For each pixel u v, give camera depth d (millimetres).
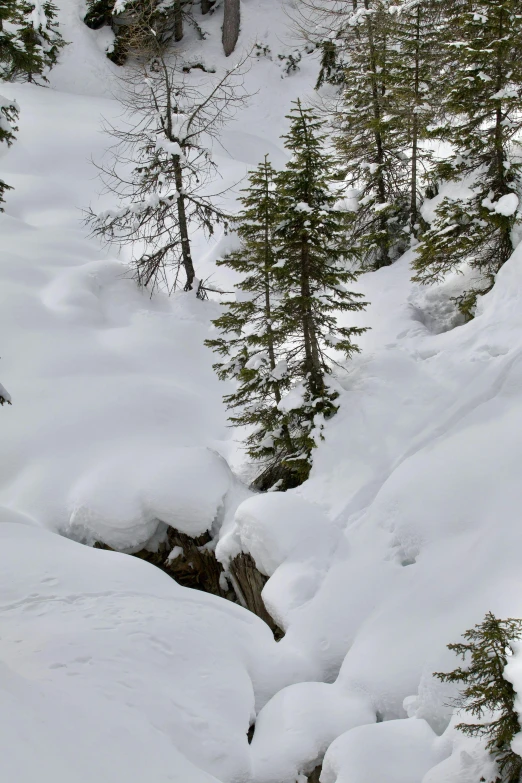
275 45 35156
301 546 9797
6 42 20438
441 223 14406
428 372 11977
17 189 24797
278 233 11516
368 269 18000
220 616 8531
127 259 22516
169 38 35906
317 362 12086
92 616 7883
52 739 4316
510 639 5480
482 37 14000
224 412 16016
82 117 29609
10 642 7059
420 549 8867
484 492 8852
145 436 14266
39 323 17234
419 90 18078
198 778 5121
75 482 12922
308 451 11695
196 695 6910
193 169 20031
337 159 19781
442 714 6578
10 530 10500
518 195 14148
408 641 7660
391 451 10711
